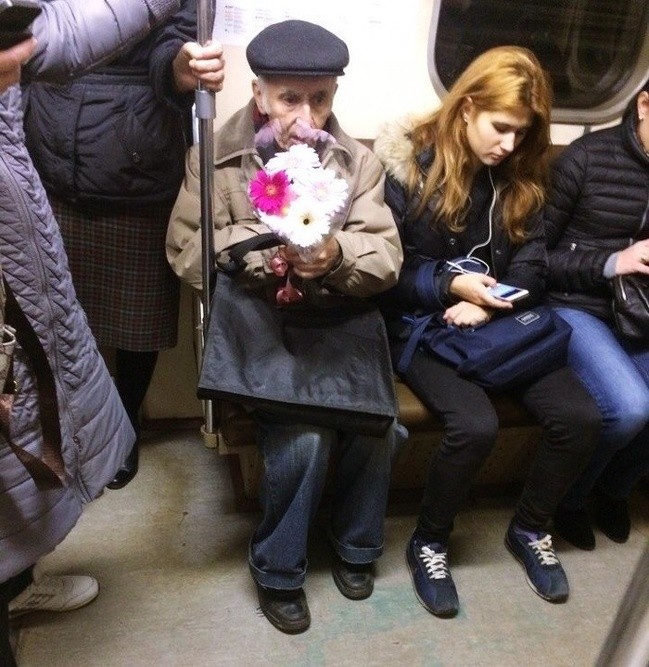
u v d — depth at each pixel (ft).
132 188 4.99
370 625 5.02
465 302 5.17
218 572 5.35
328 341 4.69
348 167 4.92
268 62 4.31
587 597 5.45
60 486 3.36
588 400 5.10
